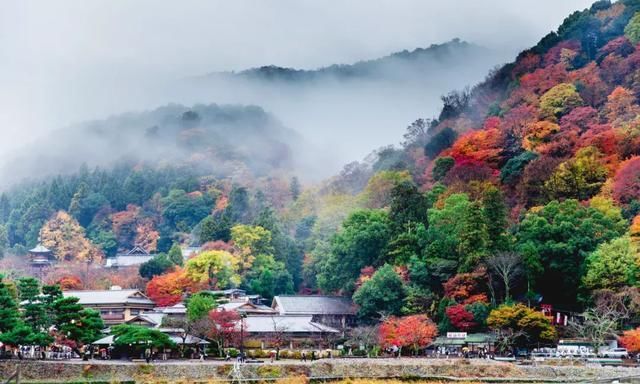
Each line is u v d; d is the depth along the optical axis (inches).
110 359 6284.5
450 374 6117.1
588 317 6909.5
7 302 6127.0
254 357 6791.3
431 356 6860.2
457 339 7199.8
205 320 7037.4
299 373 5969.5
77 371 5684.1
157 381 5590.6
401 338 6943.9
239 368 5831.7
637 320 7249.0
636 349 6486.2
